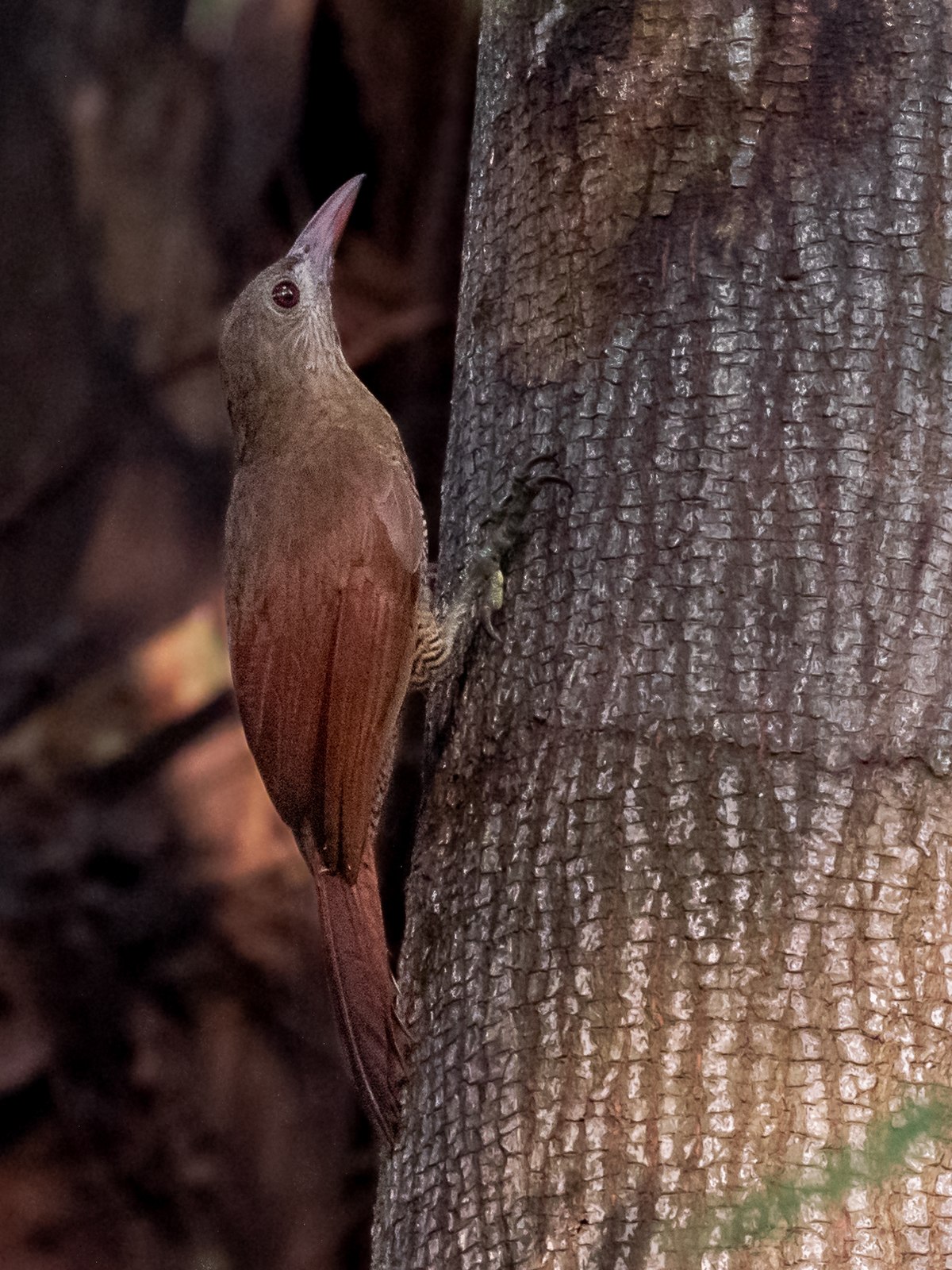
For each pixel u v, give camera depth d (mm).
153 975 13969
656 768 5891
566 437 6520
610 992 5707
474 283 7141
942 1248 5270
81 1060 13906
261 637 8047
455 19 13586
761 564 6023
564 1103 5656
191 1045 13828
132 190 15797
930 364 6199
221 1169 13641
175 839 14133
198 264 15508
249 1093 13680
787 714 5848
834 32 6504
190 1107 13750
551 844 6020
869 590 5961
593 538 6320
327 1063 13703
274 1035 13789
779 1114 5414
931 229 6324
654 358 6367
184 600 15117
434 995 6324
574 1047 5707
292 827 7879
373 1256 6395
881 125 6398
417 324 13680
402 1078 6383
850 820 5723
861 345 6191
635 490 6270
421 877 6617
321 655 7906
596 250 6613
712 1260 5254
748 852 5719
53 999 14031
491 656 6574
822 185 6355
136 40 16156
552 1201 5559
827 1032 5496
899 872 5672
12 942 13984
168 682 14633
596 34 6801
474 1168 5820
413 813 12320
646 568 6164
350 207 9570
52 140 16047
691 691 5941
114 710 14641
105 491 15562
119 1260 13680
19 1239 13625
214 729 14484
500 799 6289
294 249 9305
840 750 5797
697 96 6547
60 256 16047
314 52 13984
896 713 5840
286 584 8016
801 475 6090
